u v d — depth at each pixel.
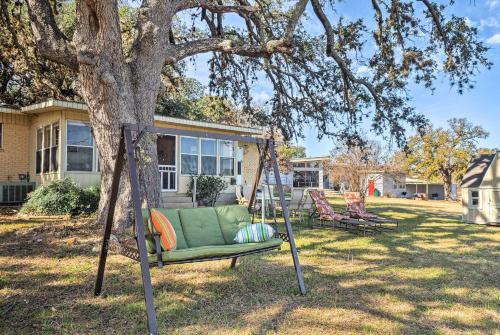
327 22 9.19
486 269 5.19
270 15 10.51
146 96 7.36
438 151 33.28
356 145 11.26
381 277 4.70
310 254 6.05
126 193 6.83
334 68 10.68
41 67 12.93
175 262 3.43
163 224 3.63
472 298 3.91
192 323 3.19
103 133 6.91
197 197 13.79
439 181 36.03
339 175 16.36
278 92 11.43
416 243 7.27
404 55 9.68
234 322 3.22
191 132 3.79
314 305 3.66
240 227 4.84
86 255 5.58
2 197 12.55
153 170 7.20
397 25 9.51
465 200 11.43
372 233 8.62
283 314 3.41
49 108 11.47
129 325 3.15
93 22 6.48
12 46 11.66
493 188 10.73
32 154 13.45
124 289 4.09
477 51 9.20
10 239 6.63
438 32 9.35
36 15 6.89
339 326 3.14
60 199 9.53
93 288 4.10
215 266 5.18
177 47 8.00
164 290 4.07
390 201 25.06
